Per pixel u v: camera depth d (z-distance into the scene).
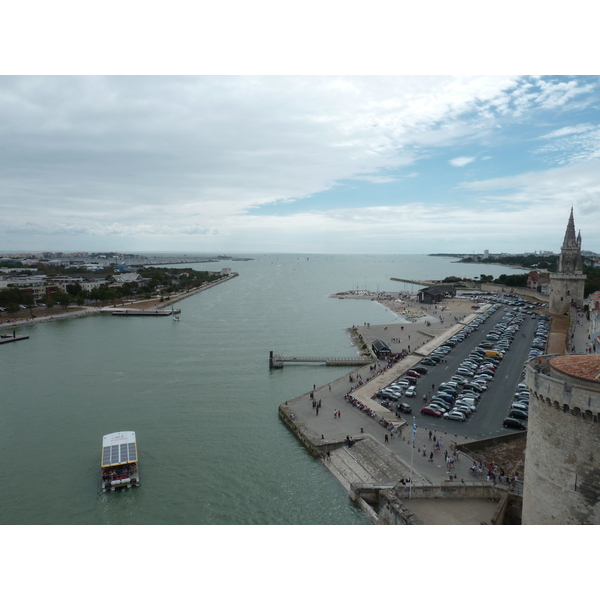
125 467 65.75
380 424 79.25
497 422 78.19
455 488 53.47
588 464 28.62
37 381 112.06
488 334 151.88
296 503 59.62
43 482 65.25
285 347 151.50
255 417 88.56
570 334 141.00
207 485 64.19
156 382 111.25
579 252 191.38
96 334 176.62
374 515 55.50
